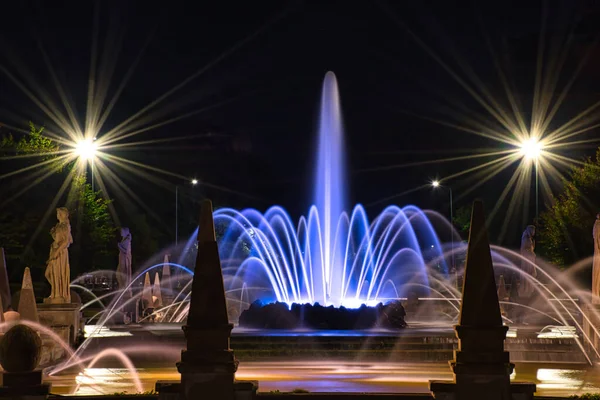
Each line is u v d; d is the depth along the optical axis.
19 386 12.61
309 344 27.02
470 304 12.15
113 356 27.50
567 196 54.09
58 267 31.73
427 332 29.08
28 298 27.50
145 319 42.12
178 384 12.20
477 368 11.95
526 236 40.84
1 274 30.81
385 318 31.25
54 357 27.05
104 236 60.50
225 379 11.98
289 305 32.06
